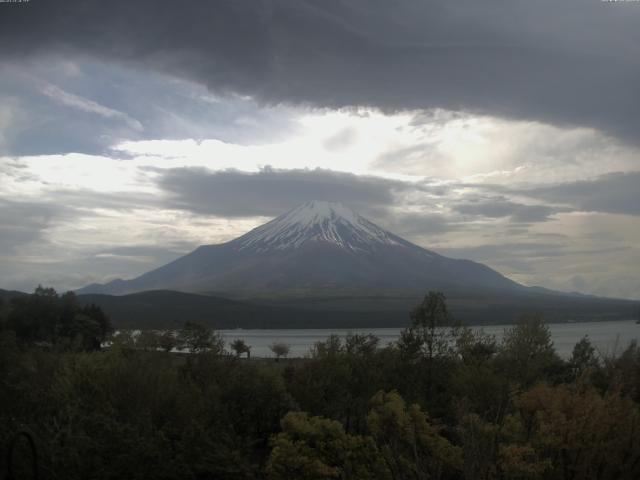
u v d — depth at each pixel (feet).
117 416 46.62
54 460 34.22
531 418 33.86
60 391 51.29
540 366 81.46
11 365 61.41
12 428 35.94
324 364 80.94
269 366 88.43
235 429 61.05
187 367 80.79
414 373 82.94
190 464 39.22
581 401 32.65
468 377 69.36
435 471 33.32
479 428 30.99
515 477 29.45
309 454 38.78
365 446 39.19
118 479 35.70
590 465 31.17
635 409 32.68
